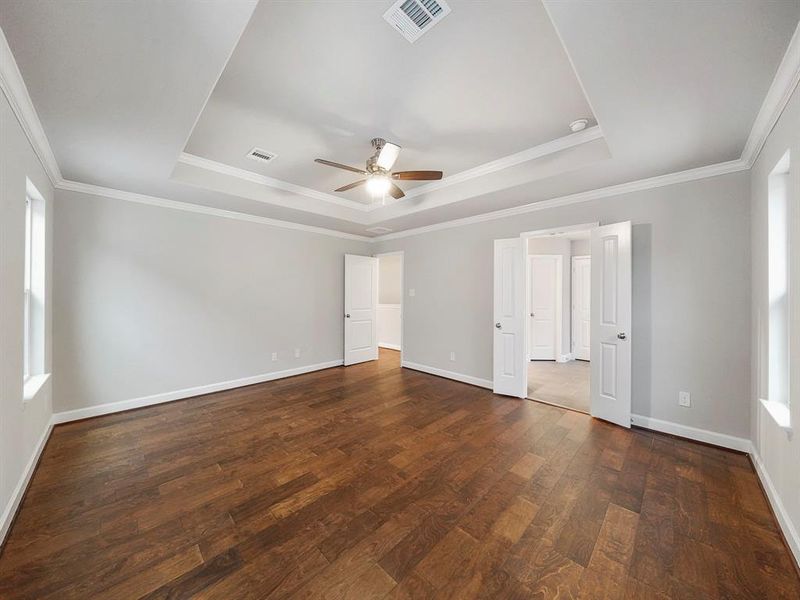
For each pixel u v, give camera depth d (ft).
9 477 5.86
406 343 17.85
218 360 13.73
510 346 13.12
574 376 16.74
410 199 13.99
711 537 5.53
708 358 8.96
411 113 8.12
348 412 11.34
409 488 6.94
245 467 7.75
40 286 8.76
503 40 5.78
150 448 8.67
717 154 8.15
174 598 4.41
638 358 10.09
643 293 9.98
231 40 4.74
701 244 9.04
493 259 13.87
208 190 11.16
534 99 7.52
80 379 10.57
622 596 4.46
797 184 5.17
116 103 6.23
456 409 11.64
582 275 21.13
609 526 5.80
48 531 5.62
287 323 16.06
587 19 4.35
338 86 7.09
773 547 5.31
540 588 4.58
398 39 5.78
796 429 5.19
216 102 7.68
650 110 6.36
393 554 5.18
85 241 10.61
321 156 10.56
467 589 4.57
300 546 5.33
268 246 15.26
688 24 4.36
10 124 5.69
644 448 8.71
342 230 17.75
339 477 7.35
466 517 6.04
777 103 5.77
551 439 9.26
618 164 8.79
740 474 7.43
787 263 6.81
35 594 4.44
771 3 4.04
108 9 4.17
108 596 4.42
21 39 4.62
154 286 12.03
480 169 11.29
